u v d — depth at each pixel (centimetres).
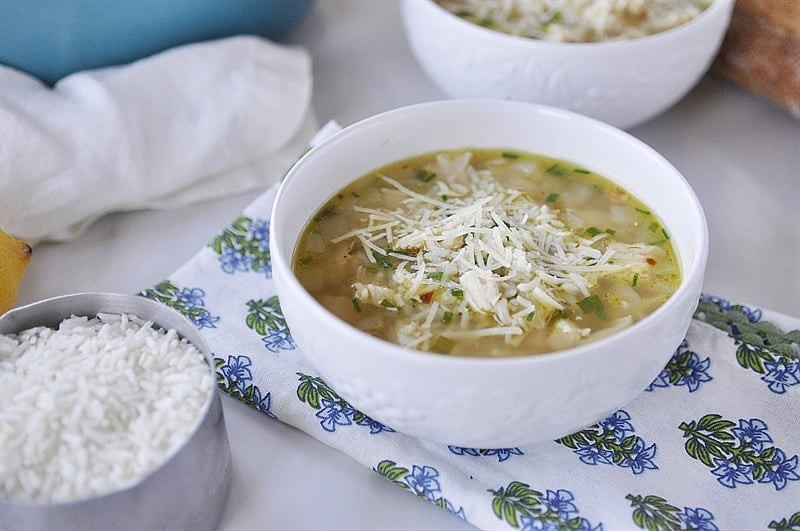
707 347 49
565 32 58
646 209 50
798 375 48
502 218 47
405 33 70
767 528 44
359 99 65
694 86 65
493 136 52
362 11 72
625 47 55
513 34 59
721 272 55
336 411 47
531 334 44
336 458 47
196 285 52
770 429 47
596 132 51
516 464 46
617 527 43
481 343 44
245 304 52
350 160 50
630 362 42
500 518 44
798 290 54
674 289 46
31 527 40
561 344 44
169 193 58
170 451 42
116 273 55
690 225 47
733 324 50
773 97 63
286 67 62
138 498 41
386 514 45
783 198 59
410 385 41
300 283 46
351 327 42
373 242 48
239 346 49
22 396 43
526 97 58
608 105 57
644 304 46
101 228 57
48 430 42
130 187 56
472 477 45
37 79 60
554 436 44
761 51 62
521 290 45
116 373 44
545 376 41
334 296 46
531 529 43
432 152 52
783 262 55
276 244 44
